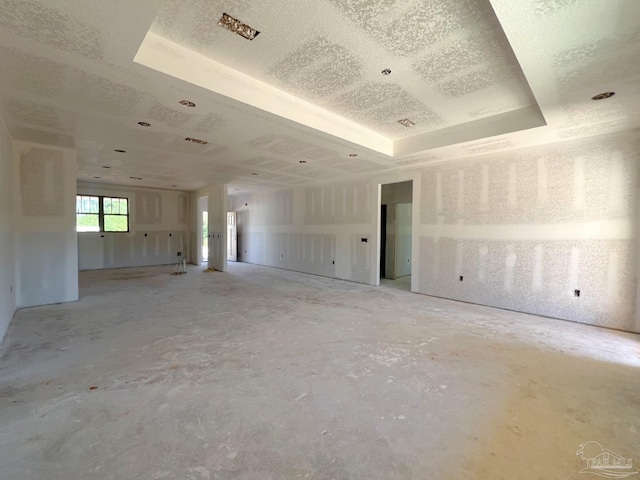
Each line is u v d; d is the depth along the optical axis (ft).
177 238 35.32
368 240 22.35
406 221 27.17
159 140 13.94
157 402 6.86
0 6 5.41
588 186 13.01
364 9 6.55
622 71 7.63
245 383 7.75
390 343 10.58
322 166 19.40
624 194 12.23
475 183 16.37
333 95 10.82
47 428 5.94
